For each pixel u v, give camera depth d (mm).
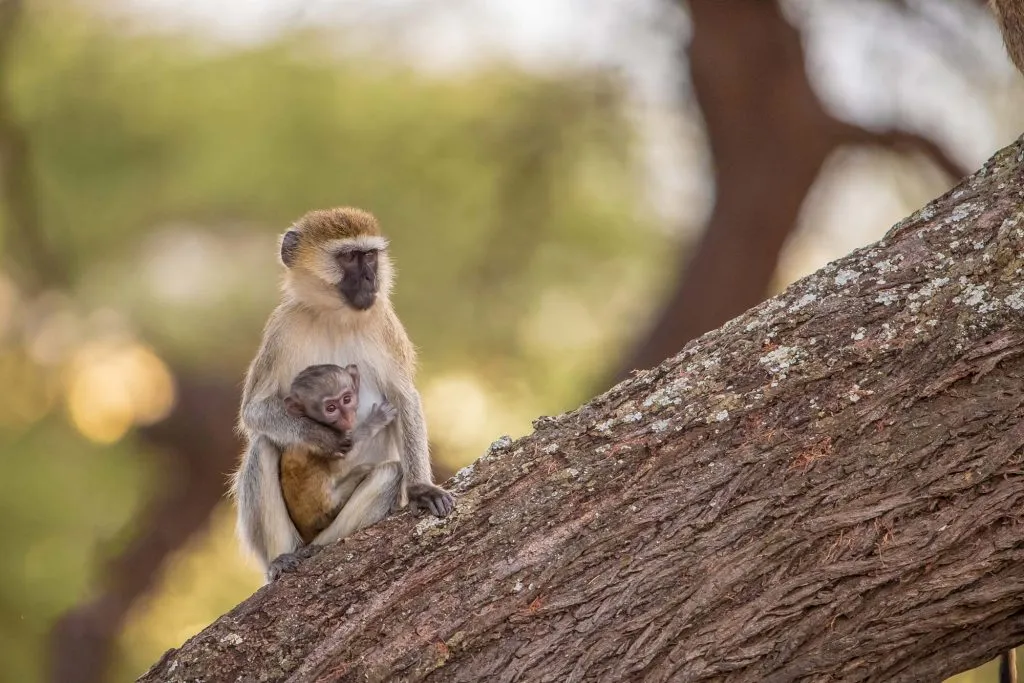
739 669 5199
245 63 15039
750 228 13828
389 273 8047
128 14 15336
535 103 14672
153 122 15031
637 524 5398
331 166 14758
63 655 16031
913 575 5156
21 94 14930
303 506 6988
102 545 16281
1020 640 5246
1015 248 5367
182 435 17109
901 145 13750
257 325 15617
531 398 14797
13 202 14906
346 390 7020
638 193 14984
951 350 5324
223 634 5582
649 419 5645
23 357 15992
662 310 14070
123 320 15531
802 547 5234
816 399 5438
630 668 5234
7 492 15477
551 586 5391
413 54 14922
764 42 13617
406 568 5590
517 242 14875
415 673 5363
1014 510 5141
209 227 15438
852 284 5629
